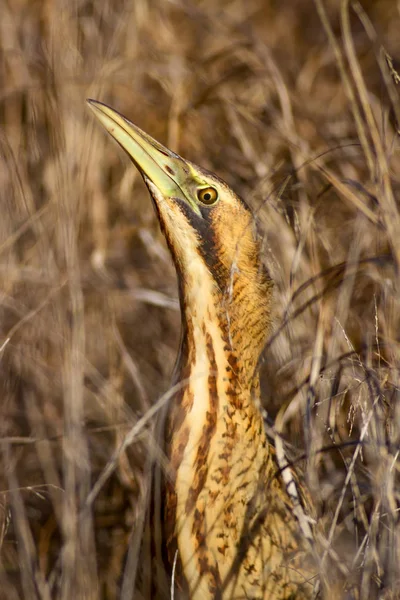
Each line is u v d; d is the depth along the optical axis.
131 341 12.02
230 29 15.05
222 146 13.05
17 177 11.50
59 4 12.29
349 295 9.82
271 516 8.45
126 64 13.27
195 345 8.57
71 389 9.40
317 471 8.82
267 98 13.27
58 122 11.67
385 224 8.99
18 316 11.11
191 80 13.57
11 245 11.12
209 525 8.23
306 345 10.15
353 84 14.05
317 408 9.23
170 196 8.77
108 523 10.07
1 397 10.70
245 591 8.30
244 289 8.62
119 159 13.00
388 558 8.05
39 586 9.02
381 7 15.88
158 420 8.64
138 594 8.63
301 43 15.70
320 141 12.87
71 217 10.55
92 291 11.78
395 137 9.51
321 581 7.99
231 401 8.41
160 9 14.50
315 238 10.81
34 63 13.15
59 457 10.79
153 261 12.40
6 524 9.72
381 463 8.07
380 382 8.67
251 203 11.48
